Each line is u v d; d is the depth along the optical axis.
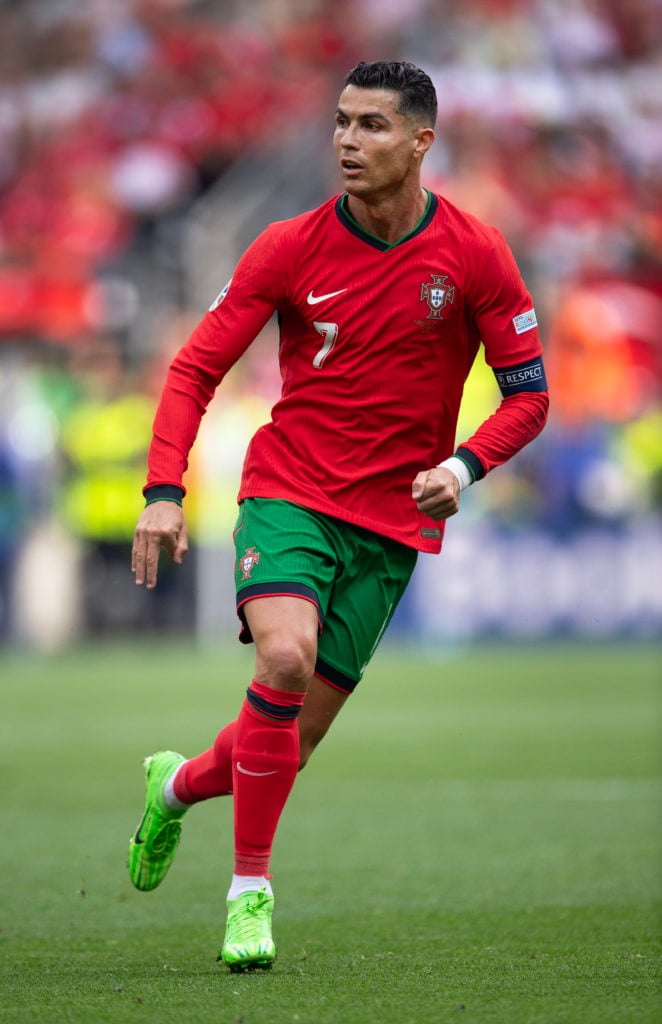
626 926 14.02
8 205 65.19
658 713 35.00
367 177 12.19
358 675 13.05
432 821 21.42
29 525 50.06
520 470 52.94
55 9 71.06
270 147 62.97
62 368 56.53
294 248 12.55
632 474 53.81
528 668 45.69
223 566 51.81
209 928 14.31
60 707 35.84
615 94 67.06
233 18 69.44
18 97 69.06
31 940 13.67
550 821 21.33
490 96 65.44
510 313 12.81
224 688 39.94
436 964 12.20
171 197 63.06
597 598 53.00
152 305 60.03
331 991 10.84
